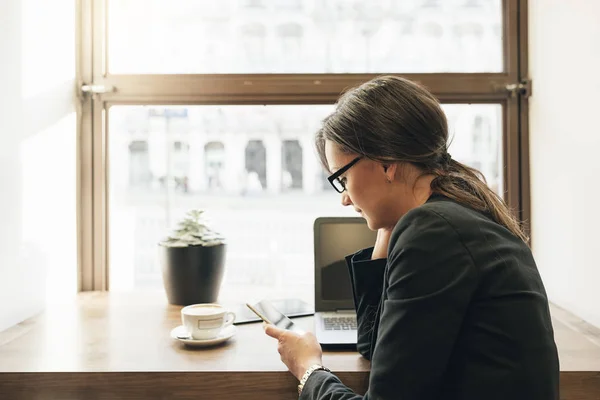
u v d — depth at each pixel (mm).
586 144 1472
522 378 758
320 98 1854
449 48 1883
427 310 774
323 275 1498
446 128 949
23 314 1484
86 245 1883
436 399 813
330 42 1888
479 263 785
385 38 1888
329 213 1952
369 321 1112
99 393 1081
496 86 1826
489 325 776
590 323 1459
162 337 1318
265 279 1959
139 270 1963
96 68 1857
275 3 1890
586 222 1478
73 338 1308
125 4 1888
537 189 1793
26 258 1507
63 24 1741
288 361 1047
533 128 1811
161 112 1932
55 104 1687
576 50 1515
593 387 1075
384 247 1148
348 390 900
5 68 1409
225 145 1953
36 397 1080
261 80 1848
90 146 1868
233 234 1966
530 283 812
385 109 908
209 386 1083
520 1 1830
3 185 1396
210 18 1895
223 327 1306
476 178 961
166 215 1970
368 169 950
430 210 840
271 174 1970
